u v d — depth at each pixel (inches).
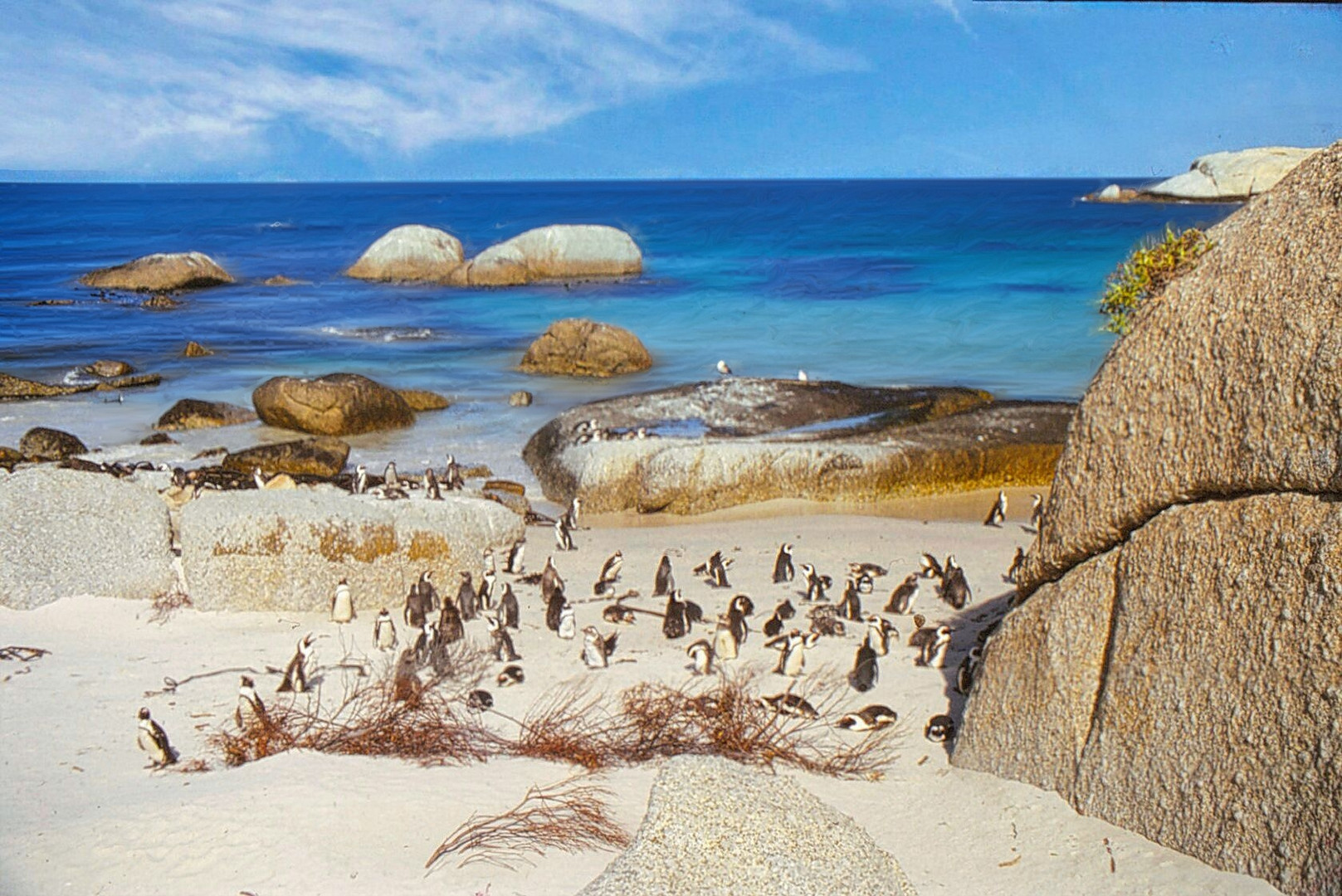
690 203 6063.0
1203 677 284.4
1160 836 285.1
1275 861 256.1
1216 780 274.4
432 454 1013.8
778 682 466.6
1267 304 284.0
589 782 348.5
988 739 356.2
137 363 1433.3
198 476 829.8
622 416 1001.5
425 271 2373.3
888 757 383.6
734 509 855.1
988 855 296.5
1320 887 244.1
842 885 225.9
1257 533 278.2
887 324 1699.1
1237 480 286.7
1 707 420.2
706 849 230.5
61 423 1106.7
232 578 549.6
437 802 323.0
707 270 2437.3
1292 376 272.8
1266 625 270.2
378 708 412.8
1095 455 333.4
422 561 593.9
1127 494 320.5
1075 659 327.6
